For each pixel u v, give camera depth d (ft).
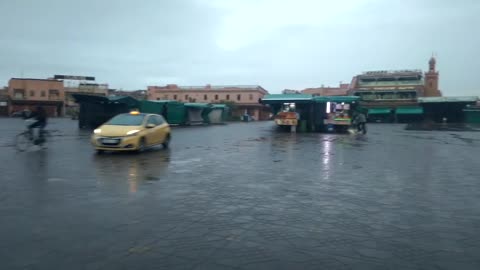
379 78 235.40
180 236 14.71
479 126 142.92
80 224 15.97
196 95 272.51
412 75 228.63
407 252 13.39
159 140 47.01
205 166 33.01
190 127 120.06
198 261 12.30
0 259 12.25
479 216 18.10
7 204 18.93
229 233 15.19
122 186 23.77
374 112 218.79
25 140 44.11
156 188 23.39
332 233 15.38
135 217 17.13
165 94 276.21
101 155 39.70
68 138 62.28
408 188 24.44
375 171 31.32
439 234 15.40
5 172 28.07
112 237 14.44
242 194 22.24
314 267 11.98
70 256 12.55
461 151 48.65
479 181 27.02
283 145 55.47
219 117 173.17
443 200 21.21
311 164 35.12
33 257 12.42
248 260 12.46
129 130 41.01
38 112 44.78
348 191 23.40
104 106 94.63
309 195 22.20
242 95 267.18
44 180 25.16
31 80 234.38
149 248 13.38
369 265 12.20
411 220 17.34
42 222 16.15
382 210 19.01
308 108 97.55
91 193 21.63
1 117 209.36
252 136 76.74
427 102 170.81
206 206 19.35
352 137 76.18
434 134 91.30
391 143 61.46
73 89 255.29
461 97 166.91
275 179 27.22
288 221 16.97
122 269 11.59
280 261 12.42
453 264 12.39
